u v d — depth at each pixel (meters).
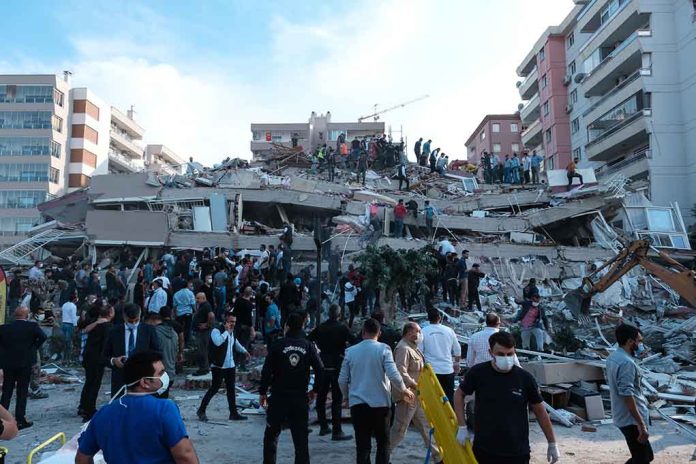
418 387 6.02
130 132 76.44
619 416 5.18
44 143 60.25
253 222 25.77
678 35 37.00
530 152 60.72
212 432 7.61
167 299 14.05
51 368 12.84
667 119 36.47
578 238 26.41
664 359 12.82
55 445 6.89
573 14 49.38
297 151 36.25
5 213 59.00
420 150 36.12
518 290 20.83
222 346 8.25
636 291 20.48
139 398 3.06
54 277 20.19
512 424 4.06
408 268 15.04
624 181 27.72
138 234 23.80
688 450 6.89
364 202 26.58
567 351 13.46
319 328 7.67
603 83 42.69
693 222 34.72
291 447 7.14
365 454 5.44
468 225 25.17
